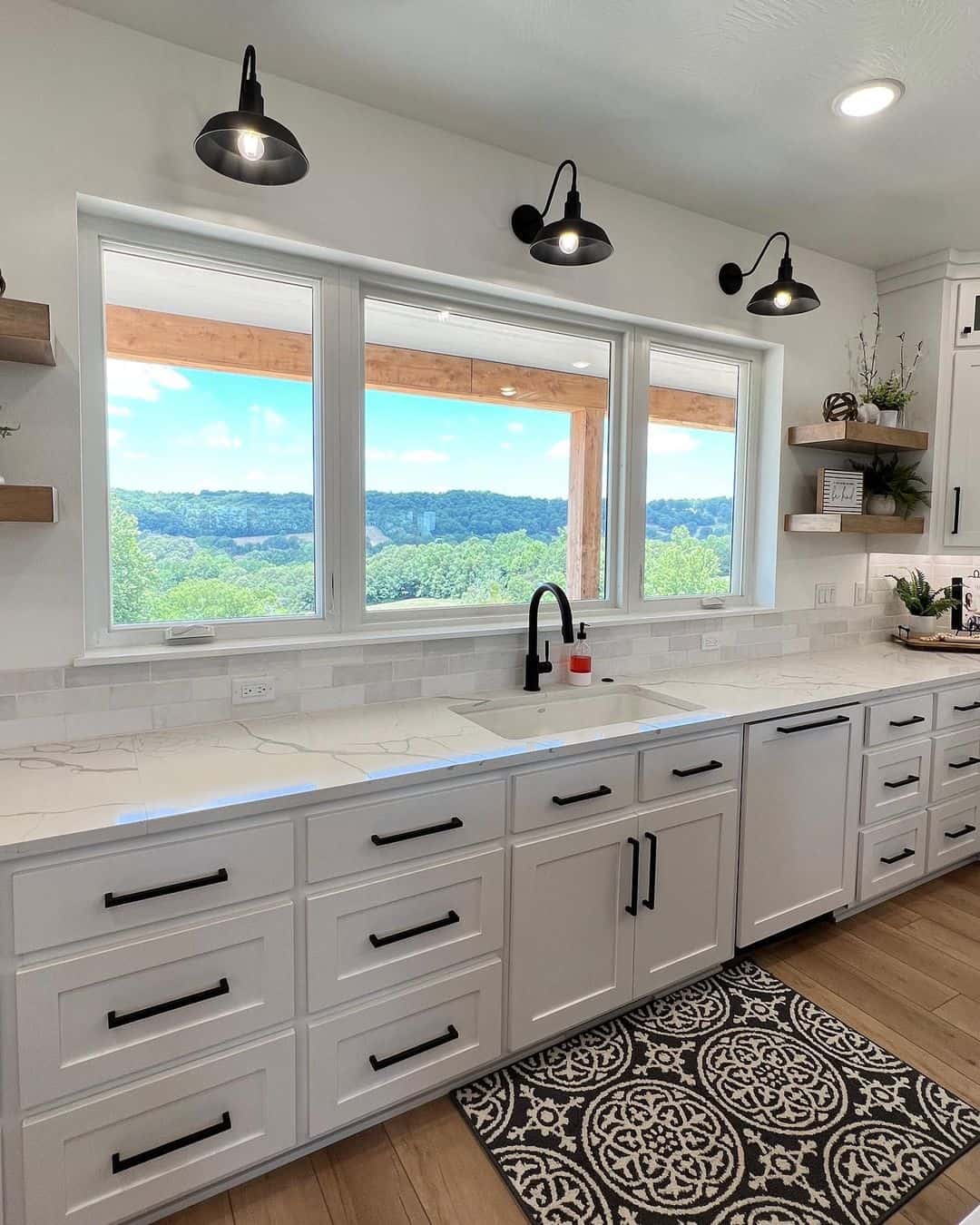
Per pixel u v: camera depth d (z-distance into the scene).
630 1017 2.10
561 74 1.88
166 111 1.76
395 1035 1.66
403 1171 1.59
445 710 2.15
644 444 2.78
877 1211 1.50
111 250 1.86
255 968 1.48
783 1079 1.86
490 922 1.77
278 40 1.74
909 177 2.42
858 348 3.29
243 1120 1.50
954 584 3.48
